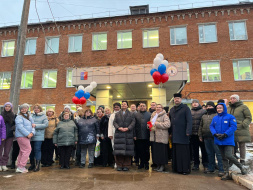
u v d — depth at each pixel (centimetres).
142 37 1755
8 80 1925
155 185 420
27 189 392
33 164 586
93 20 1859
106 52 1788
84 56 1820
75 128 617
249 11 1641
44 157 637
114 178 475
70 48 1877
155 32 1756
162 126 544
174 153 546
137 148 633
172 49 1686
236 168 544
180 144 534
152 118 579
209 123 543
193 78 1614
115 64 1748
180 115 545
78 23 1883
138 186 412
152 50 1712
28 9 785
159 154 554
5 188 398
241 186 420
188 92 1599
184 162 522
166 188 401
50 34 1925
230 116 484
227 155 470
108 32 1820
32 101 1817
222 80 1579
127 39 1788
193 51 1656
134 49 1744
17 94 716
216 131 491
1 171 558
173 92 1232
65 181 448
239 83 1556
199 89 1591
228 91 1553
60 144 591
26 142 549
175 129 541
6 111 576
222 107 493
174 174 520
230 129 467
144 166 611
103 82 1041
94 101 1684
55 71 1866
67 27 1905
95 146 635
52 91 1809
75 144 640
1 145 566
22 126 541
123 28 1800
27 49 1950
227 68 1592
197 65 1630
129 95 1352
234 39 1630
